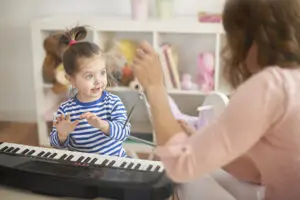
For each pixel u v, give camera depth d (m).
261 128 0.79
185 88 2.55
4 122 2.42
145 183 0.95
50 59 2.53
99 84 1.40
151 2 2.63
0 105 2.97
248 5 0.82
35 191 1.00
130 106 1.65
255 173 1.07
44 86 2.61
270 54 0.83
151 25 2.42
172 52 2.54
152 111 0.91
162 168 1.02
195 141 0.78
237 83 0.87
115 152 1.30
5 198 0.99
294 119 0.80
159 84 0.92
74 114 1.40
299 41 0.83
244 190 1.08
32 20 2.53
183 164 0.78
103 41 2.53
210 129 0.78
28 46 2.87
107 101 1.43
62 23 2.48
